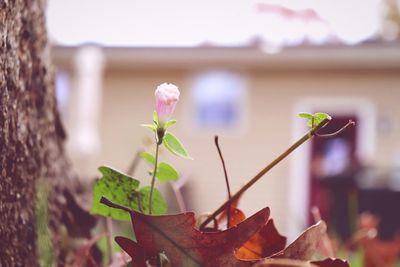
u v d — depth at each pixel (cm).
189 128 1050
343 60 952
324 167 964
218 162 1034
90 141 952
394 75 984
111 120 1067
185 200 980
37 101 92
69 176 106
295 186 995
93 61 973
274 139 1020
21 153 83
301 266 56
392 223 571
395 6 1355
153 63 1033
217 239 61
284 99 1019
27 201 84
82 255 90
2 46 77
